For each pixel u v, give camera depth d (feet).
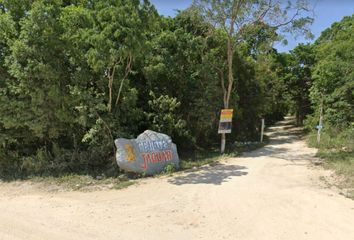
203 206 28.25
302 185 33.94
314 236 21.58
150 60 53.06
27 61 40.14
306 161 47.70
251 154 56.08
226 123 56.54
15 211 27.94
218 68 59.93
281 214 25.67
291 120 185.16
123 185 36.50
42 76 39.63
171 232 22.75
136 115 46.96
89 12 39.86
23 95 40.91
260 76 81.15
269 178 37.52
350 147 56.65
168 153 43.52
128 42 37.60
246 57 73.67
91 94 42.73
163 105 50.62
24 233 22.57
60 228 23.53
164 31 58.29
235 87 67.05
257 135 81.46
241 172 41.01
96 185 37.19
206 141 64.08
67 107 42.34
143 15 40.75
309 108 119.44
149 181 37.88
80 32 40.55
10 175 41.88
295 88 118.11
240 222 24.41
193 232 22.74
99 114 43.06
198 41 58.44
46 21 39.81
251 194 31.17
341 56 67.41
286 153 56.54
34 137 45.14
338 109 71.61
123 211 27.43
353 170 38.47
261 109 79.30
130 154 40.40
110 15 37.96
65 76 42.91
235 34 55.06
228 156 53.21
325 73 70.90
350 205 27.37
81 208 28.43
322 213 25.61
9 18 42.37
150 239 21.49
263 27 55.52
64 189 35.91
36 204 30.01
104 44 37.35
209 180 37.29
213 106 59.00
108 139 43.32
